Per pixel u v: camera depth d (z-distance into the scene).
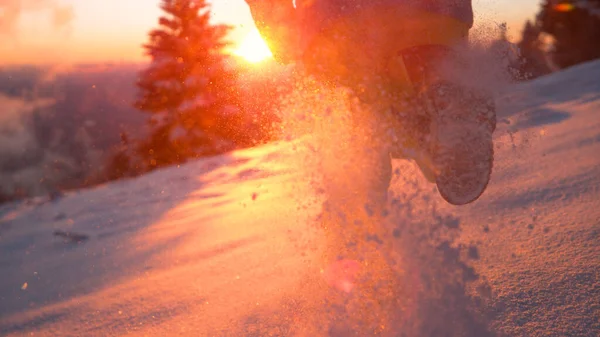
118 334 1.83
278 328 1.51
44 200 6.38
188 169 6.77
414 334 1.28
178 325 1.77
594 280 1.48
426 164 1.38
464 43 1.39
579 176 2.60
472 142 1.28
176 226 3.61
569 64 14.11
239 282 2.03
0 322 2.26
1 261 3.59
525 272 1.60
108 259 3.07
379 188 1.43
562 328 1.28
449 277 1.33
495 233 1.97
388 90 1.39
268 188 3.97
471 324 1.29
